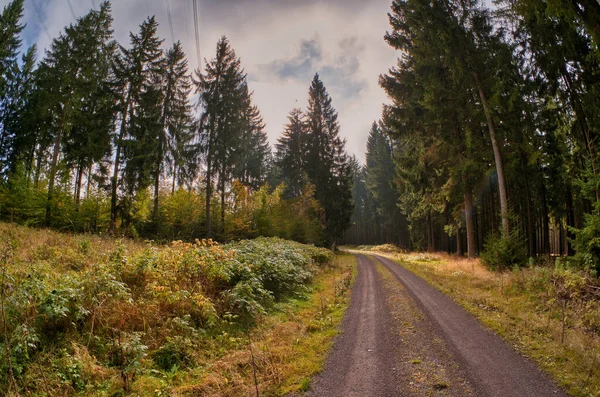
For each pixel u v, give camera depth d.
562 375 5.09
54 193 20.00
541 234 29.30
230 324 7.16
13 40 31.89
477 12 19.39
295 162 47.16
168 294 6.99
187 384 4.76
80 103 23.36
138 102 23.83
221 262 9.41
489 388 4.69
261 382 4.96
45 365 4.50
